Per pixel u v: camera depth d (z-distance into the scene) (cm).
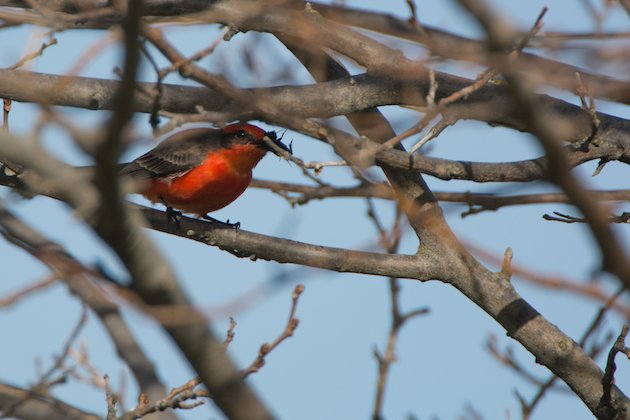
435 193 1162
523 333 1107
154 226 1078
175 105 1045
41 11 812
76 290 973
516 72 529
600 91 952
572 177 528
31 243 933
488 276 1113
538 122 532
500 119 1058
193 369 636
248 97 802
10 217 958
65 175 609
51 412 1024
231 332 874
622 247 527
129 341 1038
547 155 531
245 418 642
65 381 984
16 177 925
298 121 832
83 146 588
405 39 834
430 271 1104
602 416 1050
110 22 780
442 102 853
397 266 1090
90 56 666
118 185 588
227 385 637
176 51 753
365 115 1144
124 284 642
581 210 530
